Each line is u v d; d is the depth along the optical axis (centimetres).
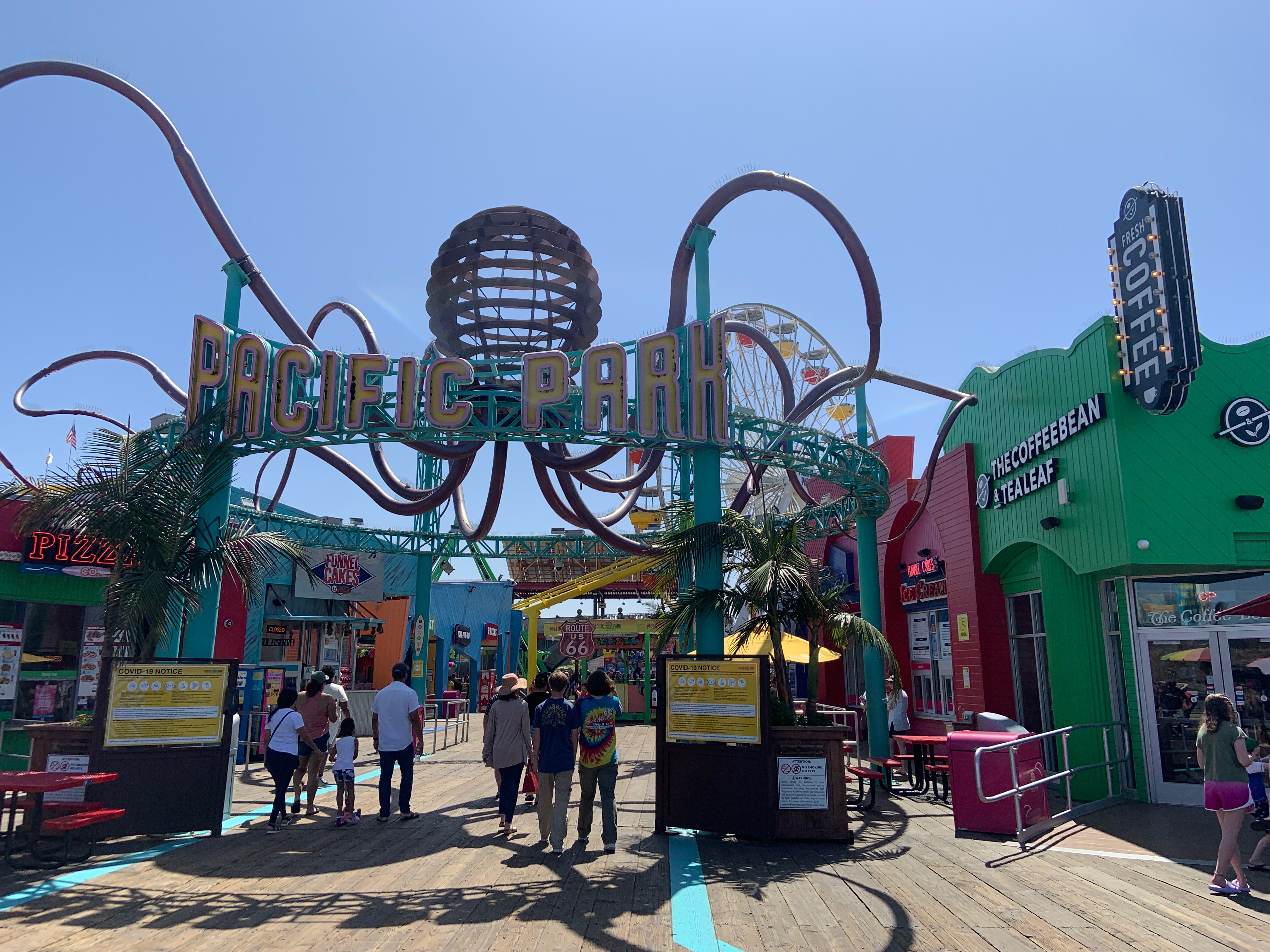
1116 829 988
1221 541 1112
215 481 1095
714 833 943
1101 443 1174
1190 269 1098
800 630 1210
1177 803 1136
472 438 1142
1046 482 1312
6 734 1239
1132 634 1192
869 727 1498
